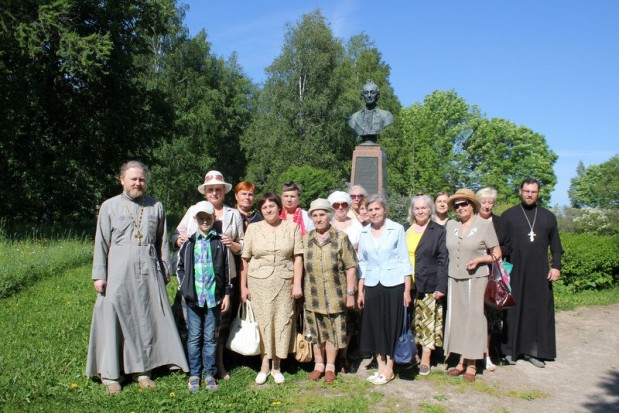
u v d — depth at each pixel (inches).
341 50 1296.8
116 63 681.6
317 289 182.7
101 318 176.2
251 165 1266.0
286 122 1199.6
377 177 497.4
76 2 617.3
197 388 172.6
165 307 184.5
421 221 203.8
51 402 160.1
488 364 206.1
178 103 1251.2
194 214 176.7
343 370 197.8
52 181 657.0
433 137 1870.1
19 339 216.5
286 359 205.3
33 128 680.4
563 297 349.1
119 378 174.1
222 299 178.9
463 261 193.6
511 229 222.8
